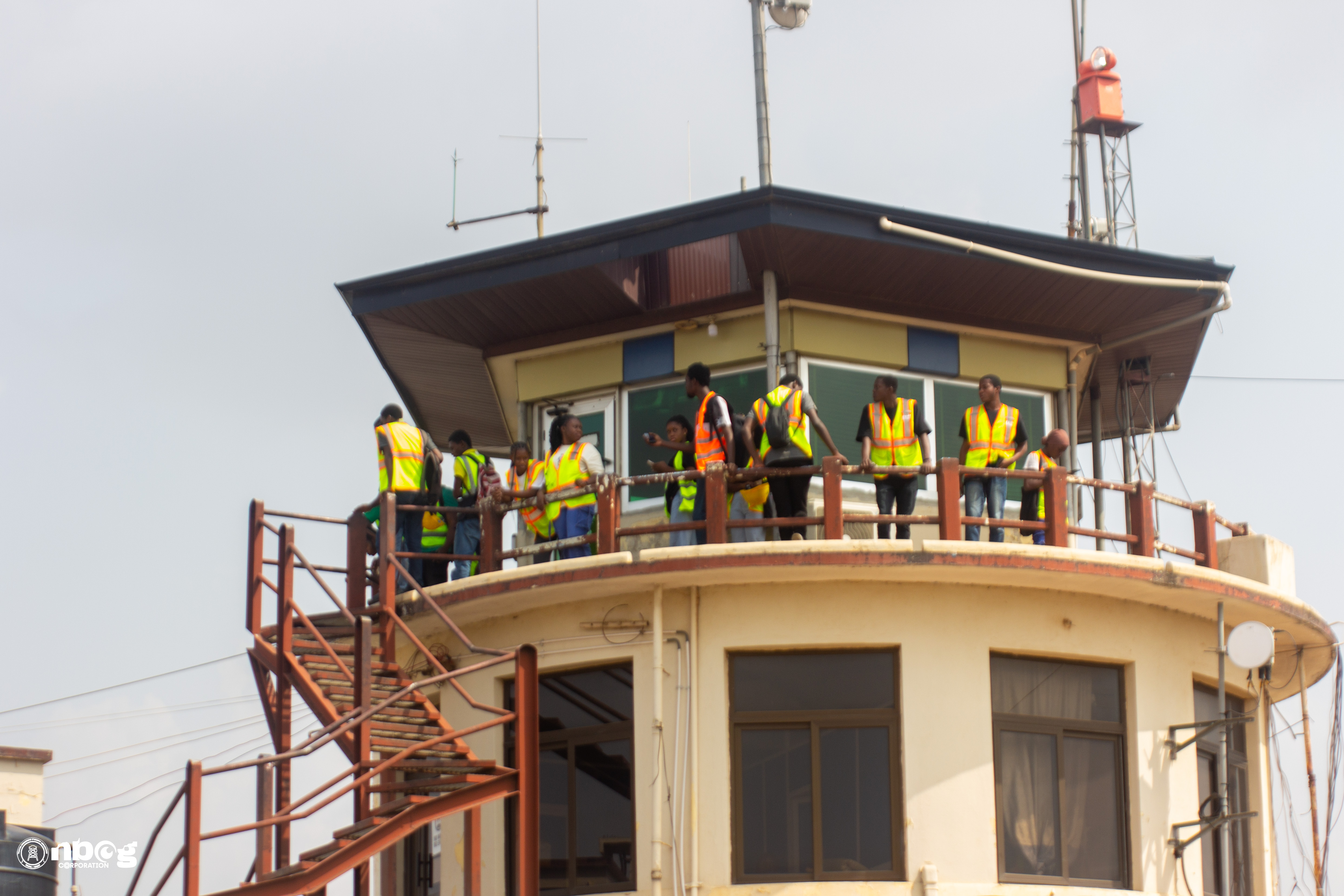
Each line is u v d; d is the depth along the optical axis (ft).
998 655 58.54
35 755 76.84
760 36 67.51
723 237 64.54
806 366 64.75
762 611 57.57
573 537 60.54
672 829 56.08
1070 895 56.08
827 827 56.24
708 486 56.29
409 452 61.82
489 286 65.00
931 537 65.26
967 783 56.34
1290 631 63.57
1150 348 70.54
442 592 59.57
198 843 46.68
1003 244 62.69
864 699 57.36
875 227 60.80
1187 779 60.08
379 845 48.83
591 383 68.33
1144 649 60.18
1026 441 60.59
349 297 67.26
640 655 58.18
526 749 50.83
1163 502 60.08
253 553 57.82
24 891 70.33
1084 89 82.69
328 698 54.49
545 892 58.49
